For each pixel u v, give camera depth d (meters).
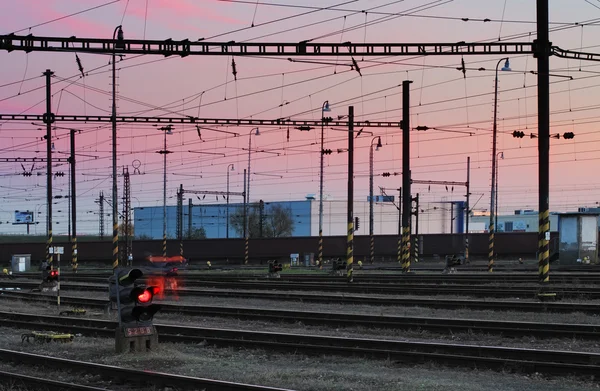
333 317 21.72
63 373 13.73
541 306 22.81
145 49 24.77
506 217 131.00
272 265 45.25
